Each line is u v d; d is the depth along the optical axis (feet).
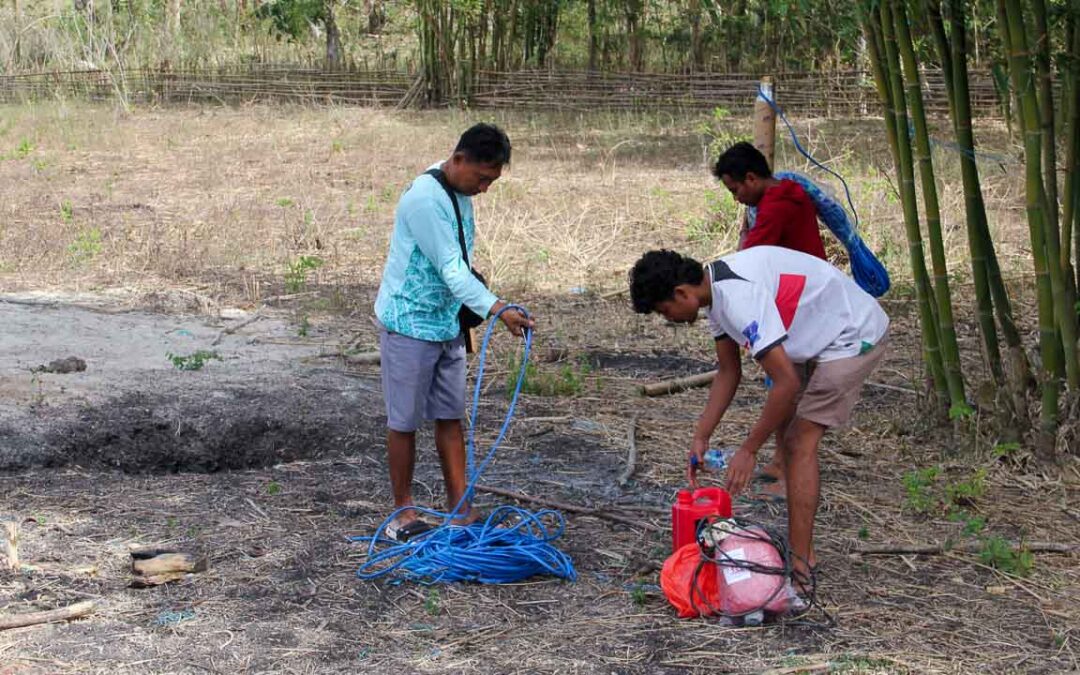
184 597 15.72
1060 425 21.01
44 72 82.53
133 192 49.44
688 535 15.66
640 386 25.68
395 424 17.29
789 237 19.48
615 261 38.09
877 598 15.85
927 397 22.68
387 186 51.34
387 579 16.37
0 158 57.62
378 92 79.51
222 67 81.82
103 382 24.71
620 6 79.41
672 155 58.70
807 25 67.67
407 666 13.96
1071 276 20.93
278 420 23.00
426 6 75.92
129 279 34.88
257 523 18.38
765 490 20.01
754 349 14.37
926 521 18.69
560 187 49.49
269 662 13.99
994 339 21.74
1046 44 20.18
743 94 73.20
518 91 77.66
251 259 37.73
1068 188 20.44
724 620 15.06
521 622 15.17
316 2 81.97
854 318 15.14
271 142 63.36
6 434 21.53
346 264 37.58
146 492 19.71
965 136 21.07
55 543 17.39
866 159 52.44
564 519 18.70
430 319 16.94
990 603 15.76
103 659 13.94
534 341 29.60
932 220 21.48
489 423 23.45
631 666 13.98
